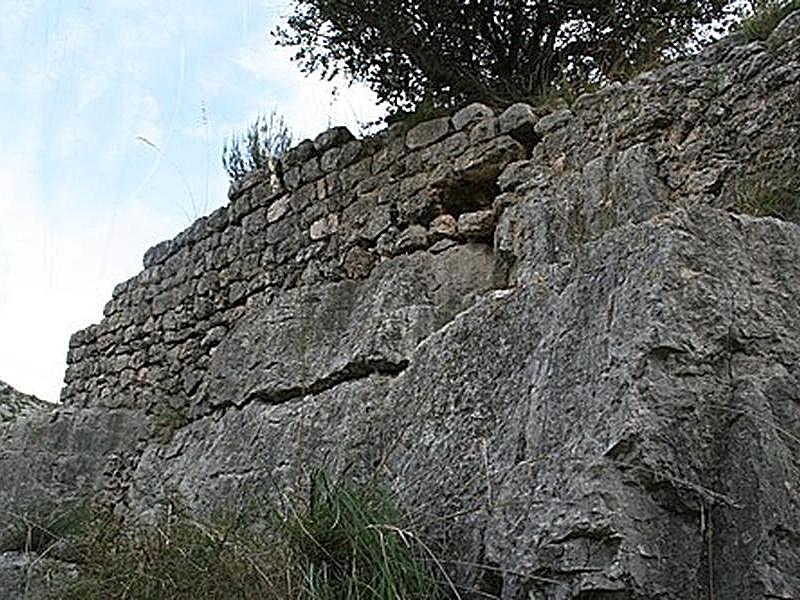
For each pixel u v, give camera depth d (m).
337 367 5.73
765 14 4.80
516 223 5.25
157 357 8.10
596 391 2.56
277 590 2.79
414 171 6.17
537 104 6.02
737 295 2.64
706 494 2.37
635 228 2.83
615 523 2.30
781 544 2.28
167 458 7.25
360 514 2.81
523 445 2.76
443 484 2.98
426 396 3.39
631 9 7.08
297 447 5.47
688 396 2.47
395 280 5.87
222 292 7.51
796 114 4.29
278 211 7.14
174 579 3.09
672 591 2.27
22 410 9.92
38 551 5.31
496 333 3.22
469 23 7.14
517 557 2.46
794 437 2.42
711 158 4.56
